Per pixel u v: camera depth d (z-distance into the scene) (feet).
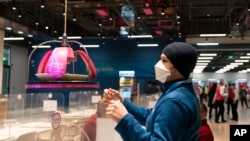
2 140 6.93
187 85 5.77
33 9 44.24
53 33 52.19
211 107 46.96
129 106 7.00
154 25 48.70
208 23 48.93
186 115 5.33
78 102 8.79
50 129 7.07
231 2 40.52
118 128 5.12
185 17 49.62
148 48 61.16
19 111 9.12
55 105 7.51
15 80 59.41
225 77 127.95
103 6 37.96
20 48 60.85
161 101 5.46
